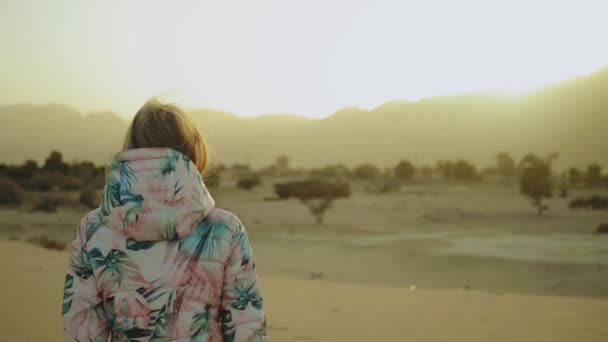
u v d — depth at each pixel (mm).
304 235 46438
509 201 86688
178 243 1854
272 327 6988
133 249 1839
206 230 1896
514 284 27219
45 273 10359
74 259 1893
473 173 142875
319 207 57406
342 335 6668
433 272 30719
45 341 5645
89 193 63781
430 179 148625
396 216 63562
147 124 1940
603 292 24891
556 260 32094
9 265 11141
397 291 10688
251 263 1960
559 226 54125
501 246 38781
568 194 103188
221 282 1894
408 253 36094
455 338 6766
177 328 1815
